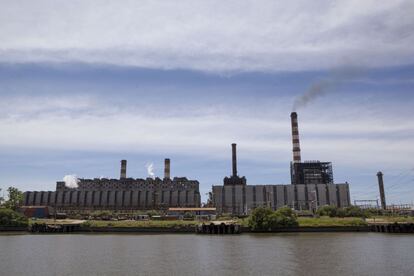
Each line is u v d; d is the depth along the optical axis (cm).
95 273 5581
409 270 5616
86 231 15188
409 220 14812
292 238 11456
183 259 6969
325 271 5612
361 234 12938
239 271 5675
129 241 10931
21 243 10169
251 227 14350
